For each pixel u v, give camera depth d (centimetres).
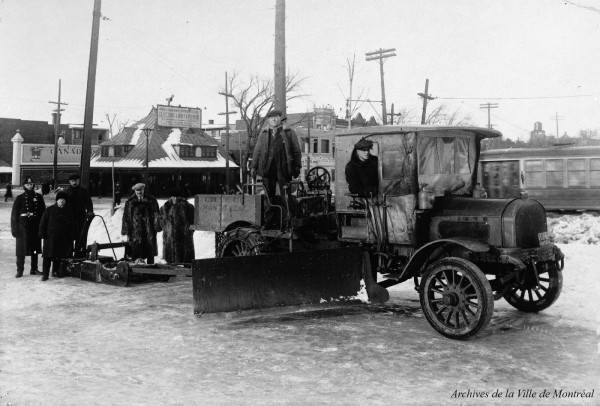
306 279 680
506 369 509
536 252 642
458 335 602
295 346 582
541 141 6969
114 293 891
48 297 862
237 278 645
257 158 864
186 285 963
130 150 5253
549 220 1777
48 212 1030
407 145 680
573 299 793
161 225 1097
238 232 854
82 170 1450
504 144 6888
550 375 493
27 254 1078
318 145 5631
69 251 1059
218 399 429
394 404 425
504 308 769
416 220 670
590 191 2189
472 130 730
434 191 693
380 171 705
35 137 7350
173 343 595
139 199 1063
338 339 610
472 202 664
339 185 758
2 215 2958
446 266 618
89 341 606
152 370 504
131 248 1063
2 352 563
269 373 497
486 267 715
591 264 973
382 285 736
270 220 854
